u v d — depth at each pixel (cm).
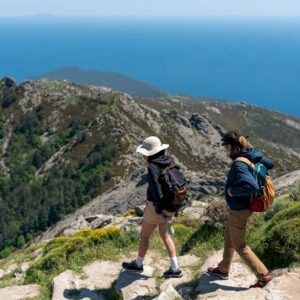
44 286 1069
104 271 1094
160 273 1034
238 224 800
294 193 1431
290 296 751
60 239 1780
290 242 962
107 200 8975
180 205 884
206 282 886
